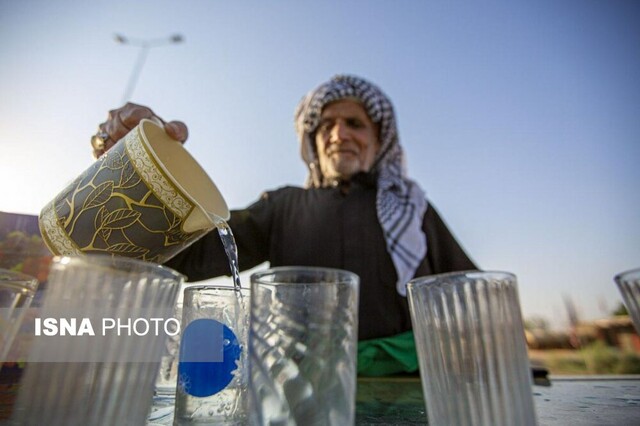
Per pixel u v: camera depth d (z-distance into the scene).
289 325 0.31
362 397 0.61
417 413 0.50
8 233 0.50
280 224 1.32
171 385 0.53
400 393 0.65
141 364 0.28
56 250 0.48
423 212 1.36
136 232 0.47
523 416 0.32
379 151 1.55
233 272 0.53
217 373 0.39
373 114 1.46
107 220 0.46
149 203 0.46
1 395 0.36
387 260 1.19
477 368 0.33
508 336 0.34
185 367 0.39
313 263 1.22
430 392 0.36
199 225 0.49
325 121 1.49
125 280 0.28
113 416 0.27
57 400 0.26
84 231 0.47
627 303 0.37
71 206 0.47
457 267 1.30
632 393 0.61
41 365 0.26
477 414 0.32
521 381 0.33
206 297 0.41
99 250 0.47
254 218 1.31
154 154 0.46
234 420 0.38
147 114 0.68
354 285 0.34
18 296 0.34
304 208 1.34
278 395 0.30
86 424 0.26
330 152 1.45
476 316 0.34
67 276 0.28
